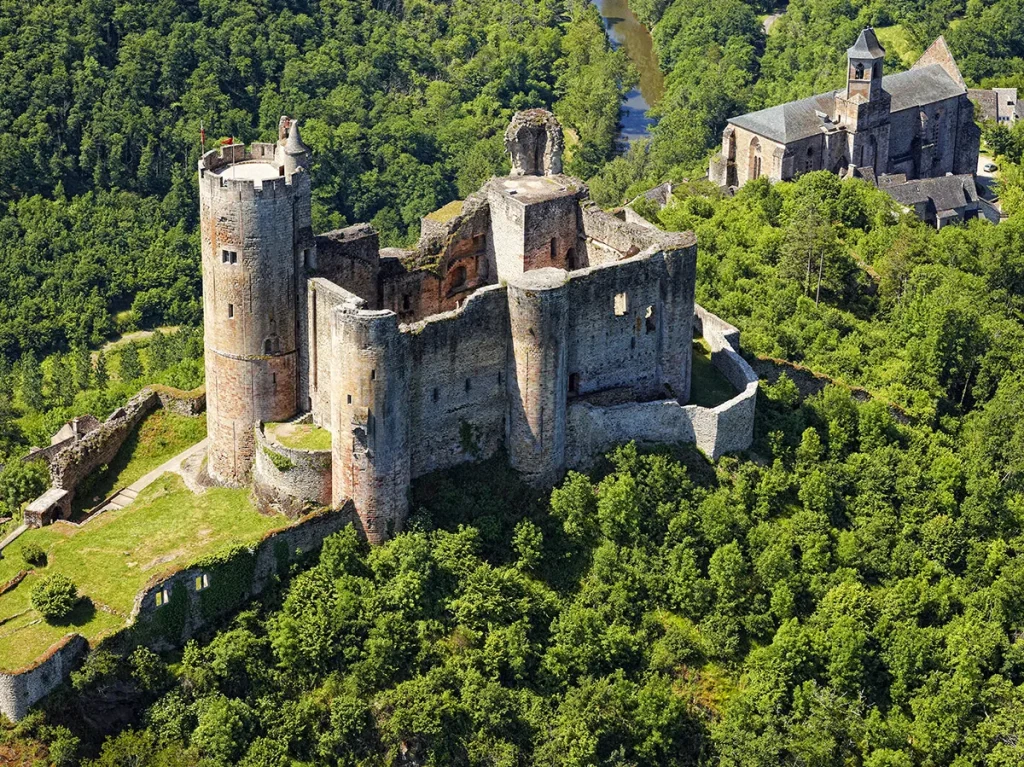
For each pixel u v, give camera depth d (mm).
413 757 138000
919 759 146750
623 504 152750
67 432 184500
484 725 138625
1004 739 146875
